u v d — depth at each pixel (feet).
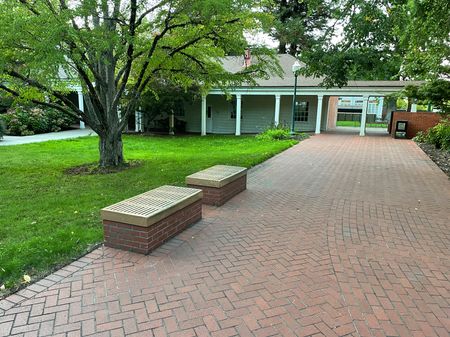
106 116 26.96
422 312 8.32
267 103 67.87
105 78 27.14
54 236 12.35
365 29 24.44
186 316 8.00
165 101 56.44
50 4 20.35
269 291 9.11
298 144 44.21
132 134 62.18
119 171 25.96
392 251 11.79
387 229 13.92
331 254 11.46
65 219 14.49
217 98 70.13
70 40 18.60
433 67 29.91
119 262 10.66
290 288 9.28
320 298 8.81
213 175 18.02
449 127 39.96
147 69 28.02
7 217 14.76
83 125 70.33
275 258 11.10
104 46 19.11
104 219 11.55
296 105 66.69
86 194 18.90
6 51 19.85
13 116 55.93
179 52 27.02
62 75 26.18
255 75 29.25
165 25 23.86
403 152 37.27
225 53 29.12
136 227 11.14
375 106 121.08
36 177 23.53
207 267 10.42
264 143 45.62
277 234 13.21
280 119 67.67
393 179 23.75
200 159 31.83
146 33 25.46
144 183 21.83
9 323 7.67
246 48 26.23
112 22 23.20
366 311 8.29
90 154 35.19
